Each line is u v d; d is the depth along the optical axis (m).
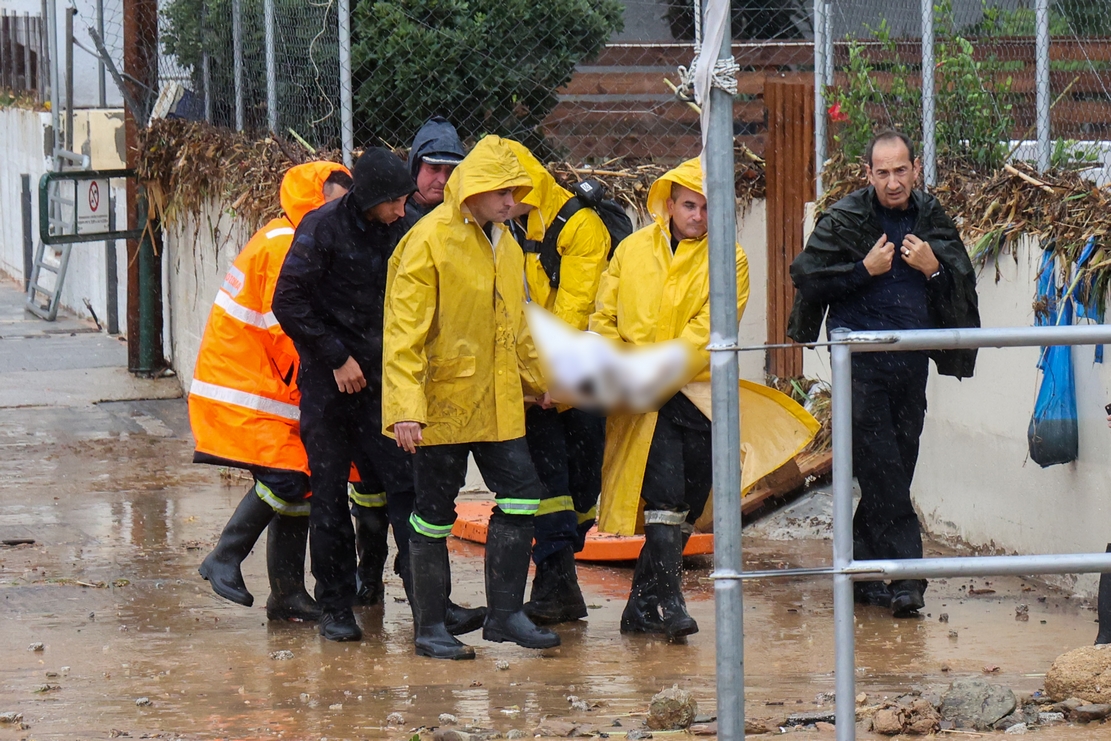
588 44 21.14
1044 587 13.71
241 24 22.53
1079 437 13.11
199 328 24.41
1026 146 16.05
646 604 12.27
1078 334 6.50
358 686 10.70
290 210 13.13
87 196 27.45
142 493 18.55
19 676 11.03
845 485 6.64
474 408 11.22
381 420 12.17
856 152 17.97
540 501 12.27
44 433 22.50
